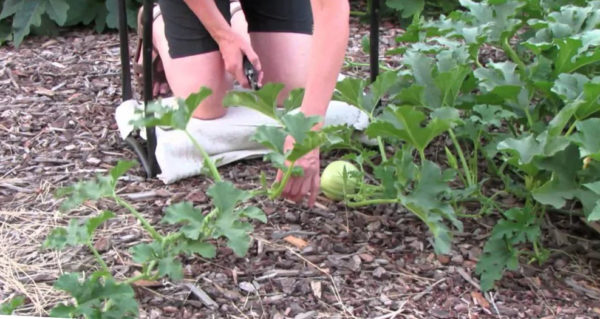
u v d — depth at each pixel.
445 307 2.14
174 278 2.01
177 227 2.49
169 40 2.91
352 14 4.80
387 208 2.60
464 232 2.48
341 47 2.16
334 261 2.33
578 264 2.34
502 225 2.24
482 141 2.98
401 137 2.30
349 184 2.55
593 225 2.44
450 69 2.70
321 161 2.91
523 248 2.41
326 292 2.19
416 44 3.01
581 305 2.16
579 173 2.24
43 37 4.48
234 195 2.11
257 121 2.92
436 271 2.29
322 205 2.62
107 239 2.43
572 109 2.20
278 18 3.03
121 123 3.07
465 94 2.79
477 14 3.03
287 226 2.50
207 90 2.14
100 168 2.90
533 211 2.44
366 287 2.22
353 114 2.99
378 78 2.61
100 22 4.51
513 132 2.76
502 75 2.63
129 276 2.26
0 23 4.42
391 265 2.32
